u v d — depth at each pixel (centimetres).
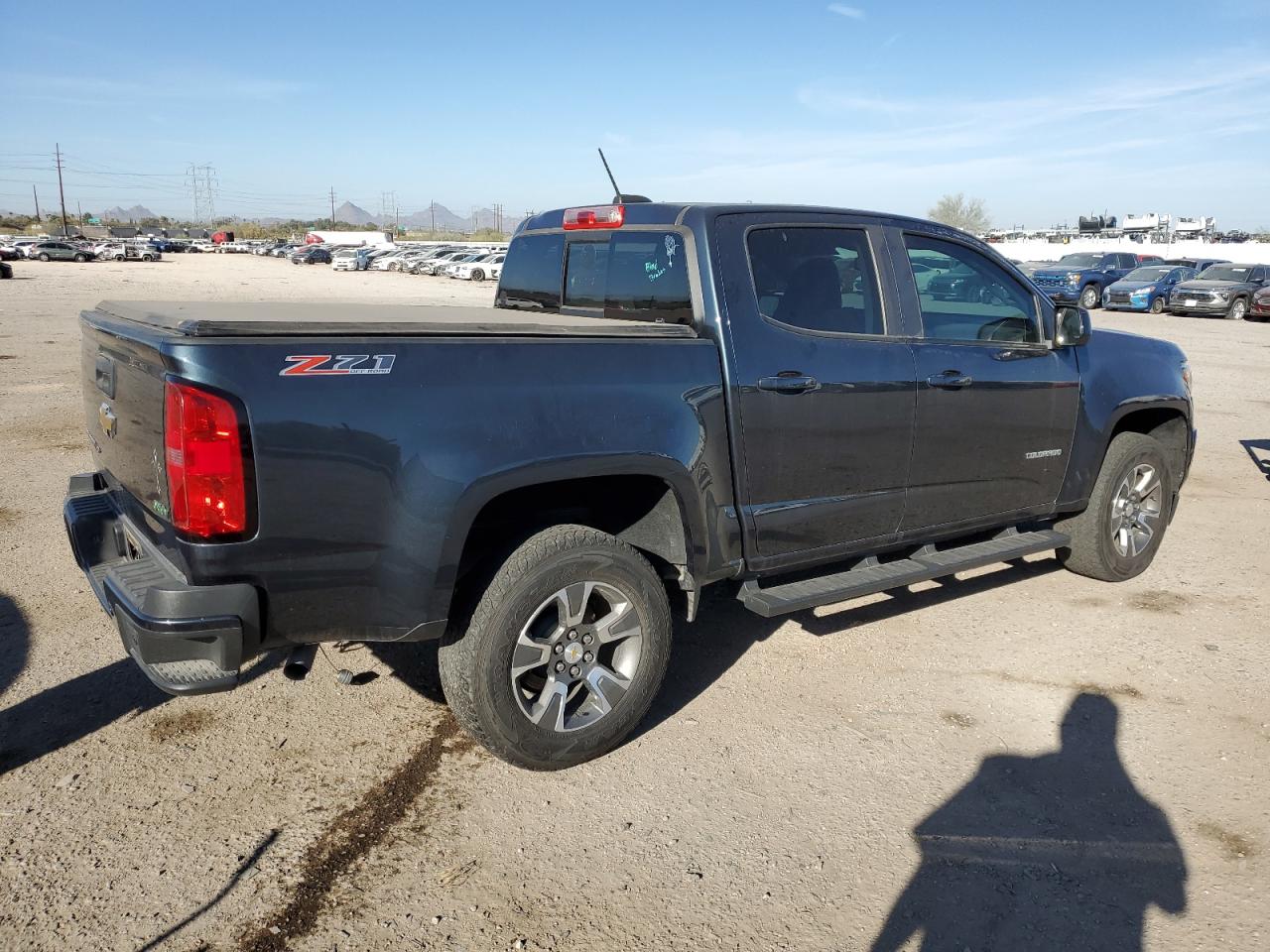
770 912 276
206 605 271
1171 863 301
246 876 287
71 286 3178
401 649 449
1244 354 1772
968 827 318
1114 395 519
